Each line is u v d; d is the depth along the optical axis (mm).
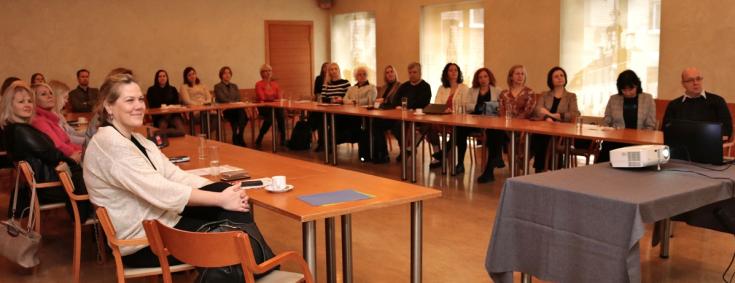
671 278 3418
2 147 5270
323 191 2754
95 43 9766
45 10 9344
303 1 11766
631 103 5402
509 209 2840
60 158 3893
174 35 10438
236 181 3066
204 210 2570
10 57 9156
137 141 2764
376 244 4109
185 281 3502
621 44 7641
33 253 3604
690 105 4984
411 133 6160
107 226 2396
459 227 4484
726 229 3303
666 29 7039
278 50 11586
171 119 8492
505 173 6516
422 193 2689
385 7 10742
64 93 5445
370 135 7297
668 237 3689
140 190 2477
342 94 8578
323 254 3898
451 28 9766
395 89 7605
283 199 2598
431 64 10211
